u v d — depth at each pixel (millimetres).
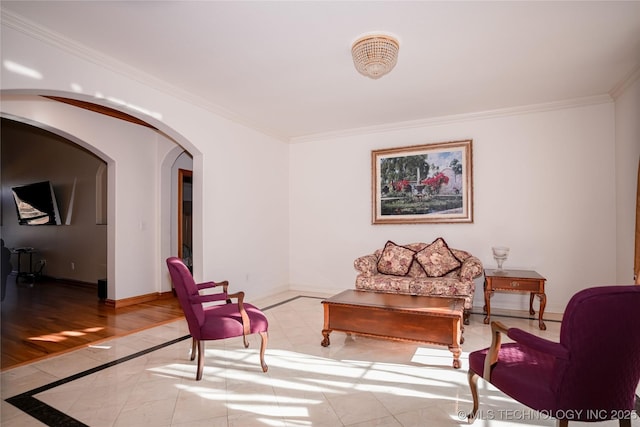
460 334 3043
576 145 4164
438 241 4559
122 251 4824
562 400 1521
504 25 2561
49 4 2266
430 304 3016
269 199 5387
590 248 4090
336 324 3133
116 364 2807
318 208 5723
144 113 3434
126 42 2781
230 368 2725
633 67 3271
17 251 6660
